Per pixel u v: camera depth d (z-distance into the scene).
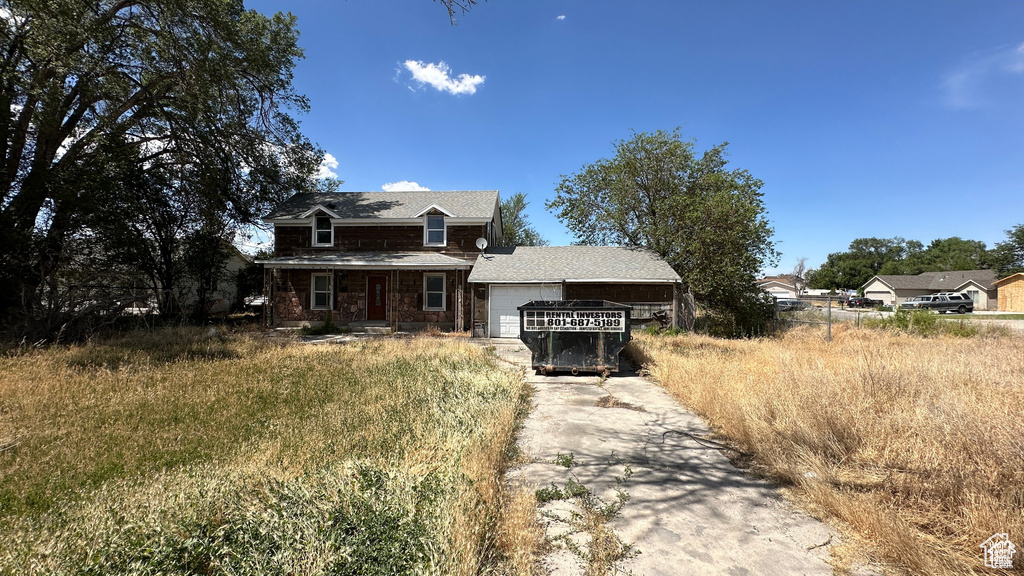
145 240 15.80
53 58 12.17
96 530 2.64
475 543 2.50
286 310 18.91
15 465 3.79
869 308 40.69
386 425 4.86
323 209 19.16
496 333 16.67
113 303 12.43
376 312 18.86
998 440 3.32
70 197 11.98
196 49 14.45
